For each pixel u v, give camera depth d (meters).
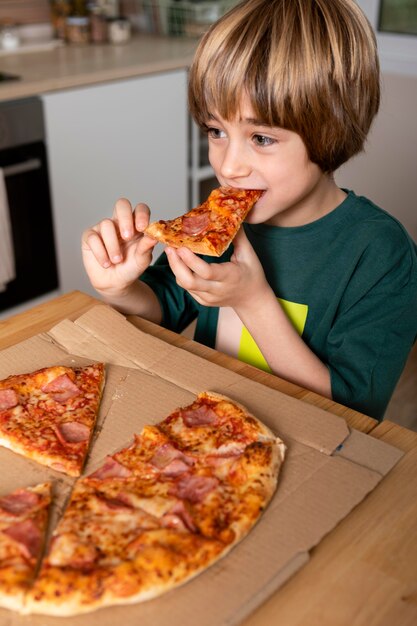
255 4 0.95
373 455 0.77
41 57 2.60
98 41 2.88
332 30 0.93
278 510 0.70
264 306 1.02
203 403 0.84
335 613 0.60
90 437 0.80
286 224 1.15
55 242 2.47
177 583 0.61
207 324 1.25
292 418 0.82
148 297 1.21
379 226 1.11
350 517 0.70
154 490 0.72
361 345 1.04
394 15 2.55
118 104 2.46
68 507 0.70
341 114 0.97
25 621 0.59
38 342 0.98
